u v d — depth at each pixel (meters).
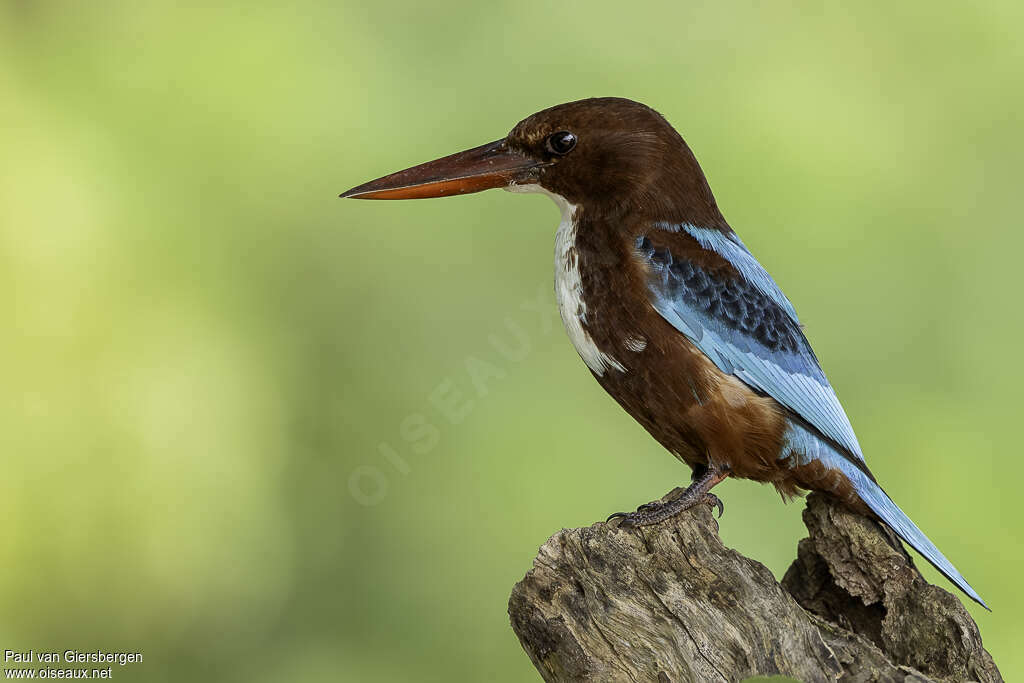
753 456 7.72
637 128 8.10
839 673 6.38
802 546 7.75
